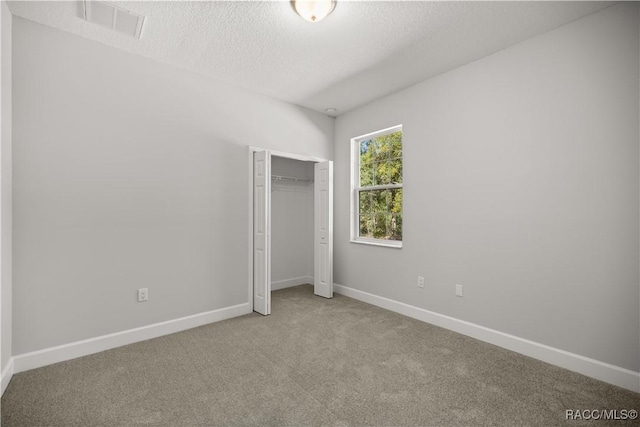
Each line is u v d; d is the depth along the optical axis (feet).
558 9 7.07
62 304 8.02
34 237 7.63
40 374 7.25
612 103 6.98
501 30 7.89
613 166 6.97
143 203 9.35
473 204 9.53
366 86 11.45
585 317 7.37
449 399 6.33
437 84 10.53
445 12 7.20
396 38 8.29
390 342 9.07
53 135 7.89
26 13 7.31
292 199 16.02
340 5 6.95
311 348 8.66
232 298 11.28
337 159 14.70
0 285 6.47
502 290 8.86
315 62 9.64
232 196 11.30
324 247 13.96
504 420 5.72
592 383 6.94
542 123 8.05
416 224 11.19
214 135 10.87
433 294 10.65
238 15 7.34
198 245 10.46
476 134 9.45
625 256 6.83
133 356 8.18
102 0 6.81
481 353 8.38
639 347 6.66
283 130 12.85
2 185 6.65
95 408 6.01
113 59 8.81
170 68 9.87
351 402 6.23
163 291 9.72
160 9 7.13
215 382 6.93
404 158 11.62
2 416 5.76
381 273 12.52
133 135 9.16
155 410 5.96
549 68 7.92
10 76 7.18
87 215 8.40
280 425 5.57
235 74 10.53
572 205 7.55
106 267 8.70
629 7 6.74
